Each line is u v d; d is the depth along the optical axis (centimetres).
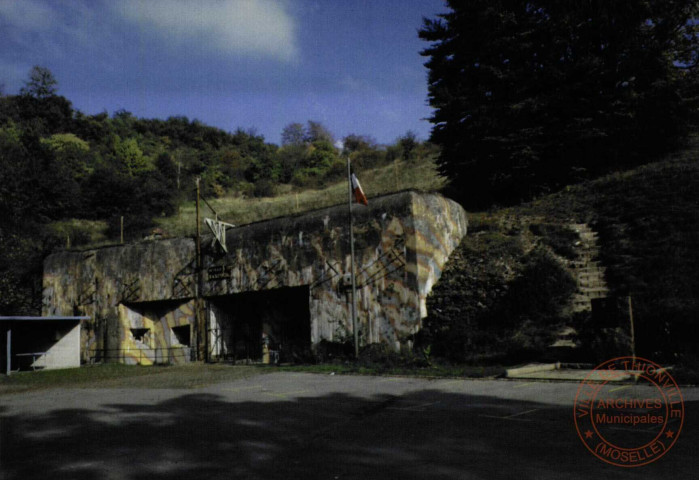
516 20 3016
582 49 2944
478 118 2889
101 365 2723
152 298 2816
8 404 1270
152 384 1591
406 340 1938
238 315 2688
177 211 6172
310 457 646
